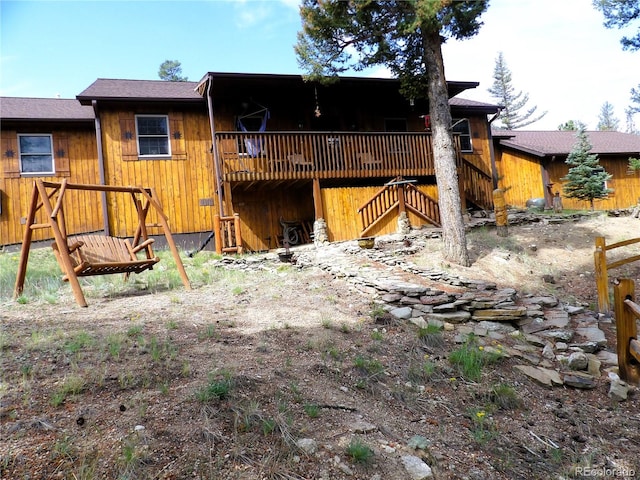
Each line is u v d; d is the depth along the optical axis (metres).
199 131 12.97
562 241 11.40
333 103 14.71
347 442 2.79
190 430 2.65
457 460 2.88
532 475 2.88
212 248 12.78
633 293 4.38
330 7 9.72
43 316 5.17
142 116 12.44
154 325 4.88
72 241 6.68
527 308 6.56
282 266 9.34
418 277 8.20
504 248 10.65
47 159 11.98
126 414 2.78
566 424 3.61
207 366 3.69
